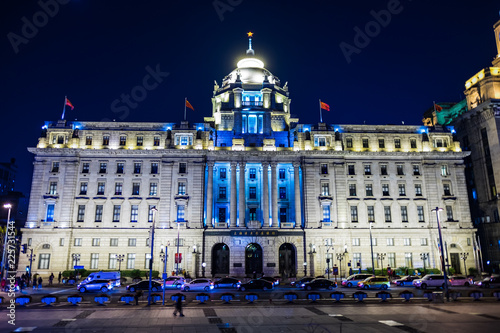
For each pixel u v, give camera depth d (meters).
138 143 82.50
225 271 78.12
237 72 97.12
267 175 82.25
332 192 81.62
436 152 84.25
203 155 81.44
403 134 86.44
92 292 55.03
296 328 28.34
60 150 79.50
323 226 79.50
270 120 88.75
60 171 79.25
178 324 29.98
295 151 82.00
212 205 80.62
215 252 79.06
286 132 89.00
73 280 70.25
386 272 77.12
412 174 84.00
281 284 68.88
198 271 75.94
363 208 81.50
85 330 27.78
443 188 83.56
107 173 80.12
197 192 79.62
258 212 81.44
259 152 81.81
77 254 76.06
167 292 54.16
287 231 78.69
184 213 78.75
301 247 78.38
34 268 74.81
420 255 79.88
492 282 59.00
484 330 26.91
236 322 30.80
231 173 81.69
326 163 83.25
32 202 78.00
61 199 77.94
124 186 79.62
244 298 45.94
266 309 37.78
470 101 95.81
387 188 83.25
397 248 80.00
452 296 42.84
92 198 78.56
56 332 27.12
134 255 76.75
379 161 84.19
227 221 80.75
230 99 92.94
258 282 56.94
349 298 46.41
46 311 36.69
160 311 36.59
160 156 81.19
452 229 81.00
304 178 81.88
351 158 84.12
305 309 37.66
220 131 88.00
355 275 62.50
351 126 87.00
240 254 77.50
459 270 79.75
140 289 55.44
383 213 81.50
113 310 37.25
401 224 81.19
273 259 77.44
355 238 80.25
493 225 85.00
